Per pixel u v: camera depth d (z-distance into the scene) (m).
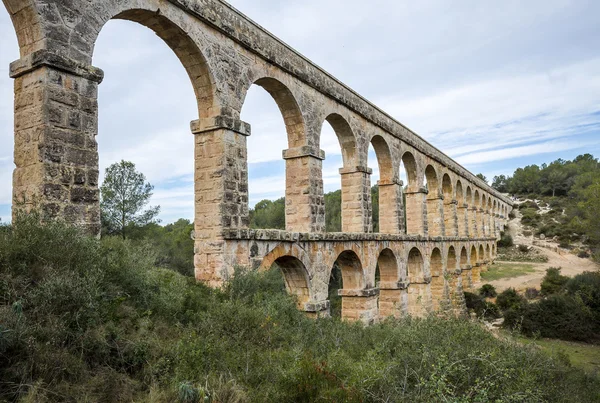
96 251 9.86
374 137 28.16
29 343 6.93
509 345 12.68
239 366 9.02
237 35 16.22
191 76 15.53
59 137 10.45
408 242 30.03
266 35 17.80
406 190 34.84
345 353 11.12
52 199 10.21
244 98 16.64
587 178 95.81
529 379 9.88
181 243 43.81
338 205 61.81
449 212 45.06
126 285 10.29
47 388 6.68
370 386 8.59
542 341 35.03
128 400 7.30
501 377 9.73
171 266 34.66
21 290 8.02
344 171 24.89
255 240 15.78
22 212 9.54
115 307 9.27
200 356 8.74
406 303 28.62
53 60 10.34
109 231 29.62
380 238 25.22
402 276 28.73
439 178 40.34
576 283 41.50
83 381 7.21
